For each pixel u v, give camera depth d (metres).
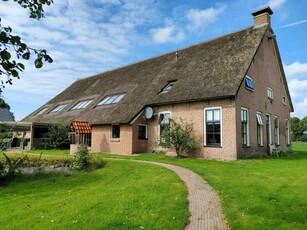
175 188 7.39
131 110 18.34
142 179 8.69
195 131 15.65
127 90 21.88
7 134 9.30
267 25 18.31
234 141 13.99
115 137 18.92
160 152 17.42
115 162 12.70
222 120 14.58
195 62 19.20
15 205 6.31
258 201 6.09
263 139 17.80
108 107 21.02
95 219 5.06
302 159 15.62
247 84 15.85
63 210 5.74
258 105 17.44
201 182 8.32
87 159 11.59
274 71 21.20
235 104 14.23
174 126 15.73
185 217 5.22
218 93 14.36
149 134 18.25
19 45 2.95
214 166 11.55
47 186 8.32
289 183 7.93
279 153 18.11
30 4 3.66
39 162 12.32
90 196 6.76
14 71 2.97
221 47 19.02
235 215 5.27
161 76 20.45
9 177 9.29
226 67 16.25
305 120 69.88
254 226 4.69
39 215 5.50
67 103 29.36
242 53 16.75
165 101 16.84
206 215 5.41
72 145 18.08
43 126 24.28
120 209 5.60
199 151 15.37
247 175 9.33
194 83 16.59
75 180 9.07
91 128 20.62
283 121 22.77
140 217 5.14
